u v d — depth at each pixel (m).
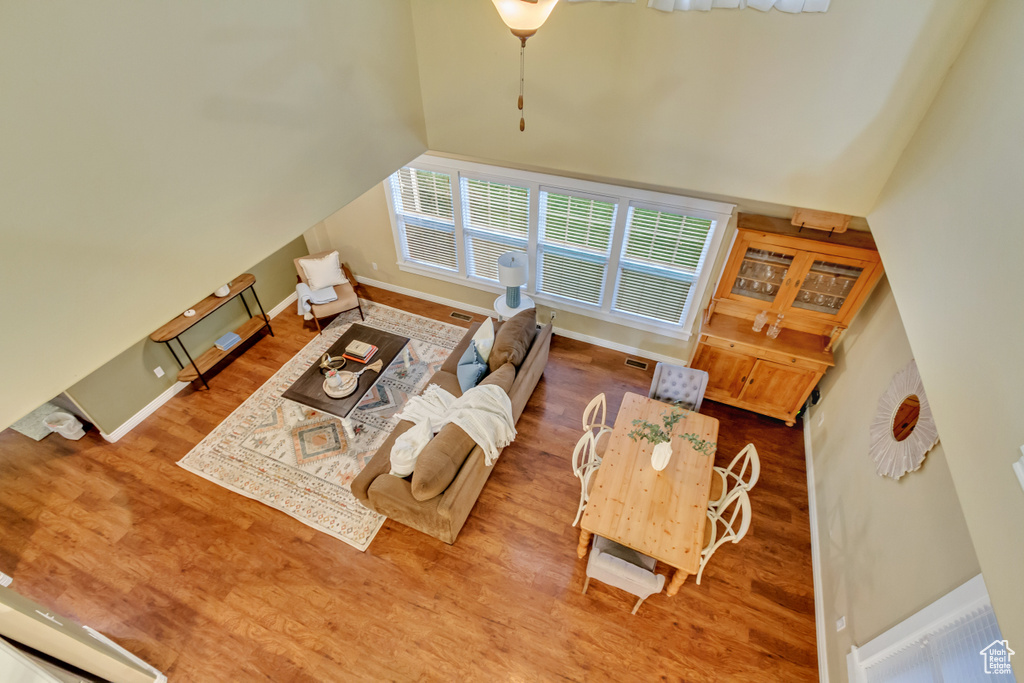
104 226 1.83
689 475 3.39
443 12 3.26
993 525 1.35
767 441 4.66
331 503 4.16
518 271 4.98
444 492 3.58
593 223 4.88
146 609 3.52
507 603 3.58
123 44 1.74
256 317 5.79
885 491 3.00
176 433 4.73
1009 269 1.49
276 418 4.89
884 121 2.68
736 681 3.22
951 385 1.73
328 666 3.28
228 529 3.97
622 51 3.00
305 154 2.74
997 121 1.79
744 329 4.48
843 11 2.45
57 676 2.61
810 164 2.98
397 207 5.80
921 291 2.13
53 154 1.62
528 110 3.48
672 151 3.28
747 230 3.86
